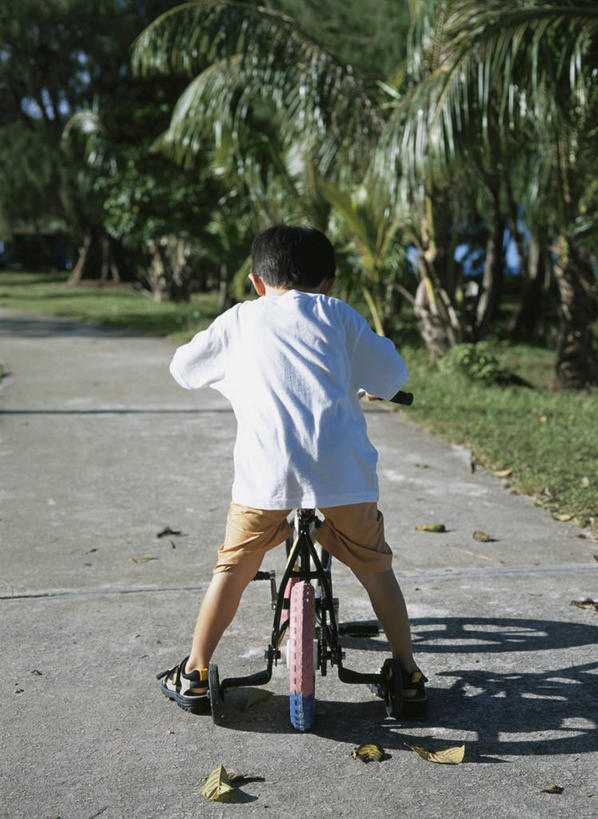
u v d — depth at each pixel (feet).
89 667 10.77
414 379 35.53
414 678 9.50
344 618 12.24
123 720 9.56
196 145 41.01
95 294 102.37
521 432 24.81
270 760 8.79
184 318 64.54
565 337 37.40
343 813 7.91
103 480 19.66
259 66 36.76
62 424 25.73
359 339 9.20
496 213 50.78
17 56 97.60
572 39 27.55
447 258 38.68
